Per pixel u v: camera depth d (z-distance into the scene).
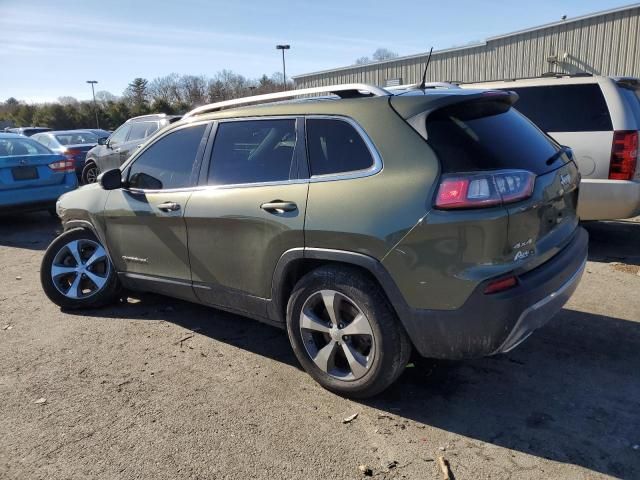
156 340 4.25
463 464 2.67
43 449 2.87
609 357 3.71
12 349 4.14
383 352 3.02
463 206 2.70
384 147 2.99
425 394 3.32
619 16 18.62
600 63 19.39
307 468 2.66
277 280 3.42
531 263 2.88
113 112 55.25
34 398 3.39
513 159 2.96
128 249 4.48
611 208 5.80
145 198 4.23
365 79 27.72
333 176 3.16
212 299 3.96
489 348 2.81
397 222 2.85
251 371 3.69
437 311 2.82
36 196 8.86
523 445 2.80
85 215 4.77
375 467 2.66
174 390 3.45
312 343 3.39
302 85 31.08
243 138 3.70
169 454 2.80
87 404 3.30
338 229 3.03
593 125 5.85
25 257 7.30
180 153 4.10
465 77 23.83
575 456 2.70
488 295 2.71
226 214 3.61
